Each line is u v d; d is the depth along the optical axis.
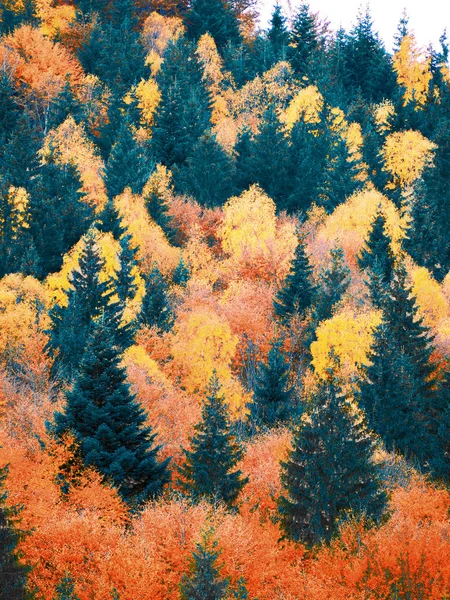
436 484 29.39
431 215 64.25
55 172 62.56
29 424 29.06
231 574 20.77
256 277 62.09
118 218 59.50
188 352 44.69
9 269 51.72
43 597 19.16
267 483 28.98
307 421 26.20
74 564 21.05
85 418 25.50
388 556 21.28
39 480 23.52
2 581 17.09
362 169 74.38
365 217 66.06
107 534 22.08
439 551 21.28
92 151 73.81
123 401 26.30
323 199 74.50
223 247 65.25
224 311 54.16
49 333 39.53
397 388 36.09
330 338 43.34
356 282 57.31
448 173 65.19
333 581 21.67
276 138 75.94
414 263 60.41
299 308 54.31
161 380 38.28
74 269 44.97
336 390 26.00
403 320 42.25
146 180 70.25
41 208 55.19
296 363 51.91
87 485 24.06
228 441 26.69
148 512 23.08
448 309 51.84
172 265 59.41
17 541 17.77
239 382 46.09
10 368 35.84
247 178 77.56
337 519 24.00
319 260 61.88
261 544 23.23
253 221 65.12
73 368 37.41
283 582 21.95
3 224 53.72
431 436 35.34
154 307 48.03
